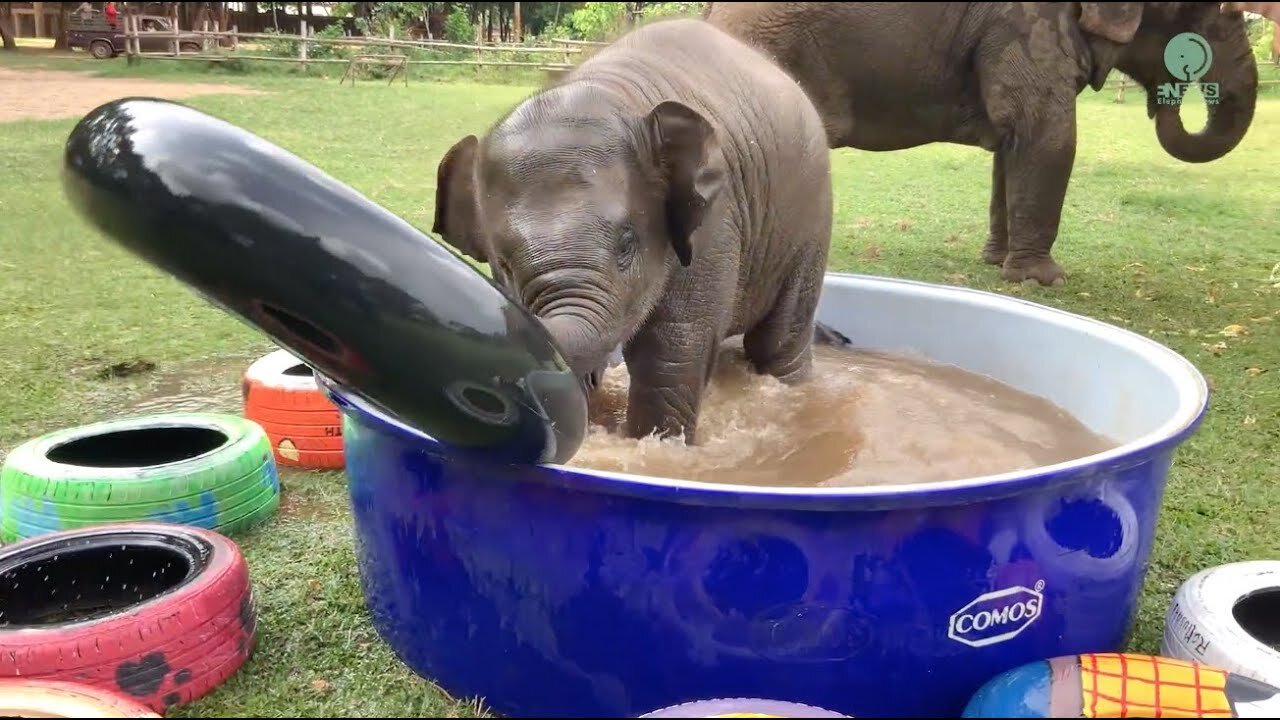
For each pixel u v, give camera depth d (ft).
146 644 7.59
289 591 9.62
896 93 21.43
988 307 13.69
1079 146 41.14
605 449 10.21
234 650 8.22
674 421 10.37
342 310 5.52
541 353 6.29
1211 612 7.88
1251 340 18.11
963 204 32.68
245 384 13.06
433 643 8.06
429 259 5.79
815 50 20.44
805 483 9.92
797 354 13.39
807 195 12.20
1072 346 12.30
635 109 9.36
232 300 5.49
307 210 5.39
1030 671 6.94
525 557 7.22
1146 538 7.99
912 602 6.87
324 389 8.47
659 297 9.49
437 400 6.02
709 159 9.05
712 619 6.87
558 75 10.51
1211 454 13.25
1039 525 7.06
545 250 8.26
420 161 27.71
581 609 7.14
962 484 6.44
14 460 10.51
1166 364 10.46
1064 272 22.72
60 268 20.63
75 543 8.79
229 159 5.28
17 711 6.67
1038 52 21.02
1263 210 30.99
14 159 18.44
